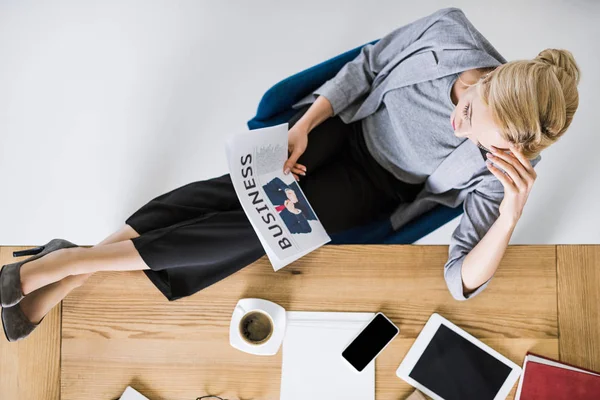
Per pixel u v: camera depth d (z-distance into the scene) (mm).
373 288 1234
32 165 1726
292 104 1702
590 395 1164
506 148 1193
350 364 1188
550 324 1221
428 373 1196
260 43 1775
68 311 1211
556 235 1693
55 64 1760
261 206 1271
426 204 1541
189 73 1761
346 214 1510
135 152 1733
